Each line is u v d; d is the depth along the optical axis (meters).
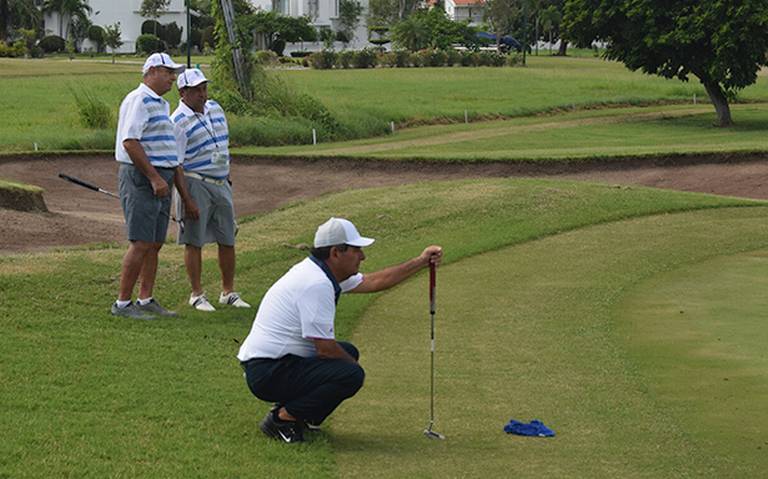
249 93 39.94
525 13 111.56
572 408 8.26
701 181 24.45
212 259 13.86
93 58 97.94
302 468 6.69
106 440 6.93
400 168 25.75
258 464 6.68
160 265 13.35
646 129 42.47
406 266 7.73
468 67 83.88
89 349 9.29
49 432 7.00
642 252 15.33
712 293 12.72
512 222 17.30
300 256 14.64
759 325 10.98
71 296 11.18
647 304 12.12
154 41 103.38
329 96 51.50
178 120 11.25
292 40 103.88
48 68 72.38
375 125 40.31
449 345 10.23
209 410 7.79
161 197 10.60
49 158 27.11
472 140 37.31
